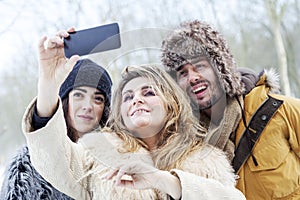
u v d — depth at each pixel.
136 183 0.85
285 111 1.27
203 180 0.87
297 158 1.27
